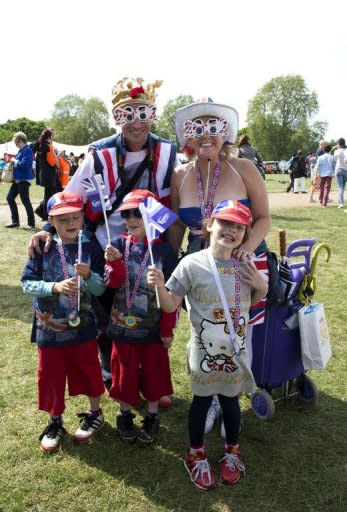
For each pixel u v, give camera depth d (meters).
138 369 2.93
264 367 3.13
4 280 5.95
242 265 2.61
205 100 2.82
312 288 3.29
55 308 2.78
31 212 9.36
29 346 4.18
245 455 2.88
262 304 2.92
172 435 3.08
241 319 2.61
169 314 2.79
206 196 2.91
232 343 2.58
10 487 2.57
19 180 9.12
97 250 2.97
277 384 3.21
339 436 3.06
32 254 2.85
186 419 3.25
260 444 2.99
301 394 3.43
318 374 3.80
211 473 2.69
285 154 66.94
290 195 17.30
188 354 2.73
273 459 2.85
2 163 21.39
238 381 2.64
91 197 3.07
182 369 3.89
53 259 2.82
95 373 2.95
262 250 2.97
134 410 3.37
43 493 2.54
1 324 4.62
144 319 2.83
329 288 5.76
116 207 3.11
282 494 2.58
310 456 2.88
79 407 3.35
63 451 2.88
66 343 2.82
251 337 3.12
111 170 3.05
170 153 3.09
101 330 3.28
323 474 2.72
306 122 67.31
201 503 2.51
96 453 2.87
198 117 2.85
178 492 2.59
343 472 2.74
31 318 4.77
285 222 10.33
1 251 7.39
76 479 2.65
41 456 2.82
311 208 12.86
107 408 3.35
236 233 2.53
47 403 2.88
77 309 2.78
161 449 2.94
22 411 3.26
